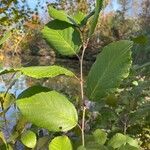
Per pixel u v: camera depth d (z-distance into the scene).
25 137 0.25
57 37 0.26
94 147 0.23
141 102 0.47
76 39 0.26
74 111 0.23
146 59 1.12
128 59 0.23
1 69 0.22
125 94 0.47
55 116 0.22
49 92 0.22
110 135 0.38
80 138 0.25
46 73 0.20
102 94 0.23
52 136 0.28
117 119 0.42
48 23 0.27
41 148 0.27
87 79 0.24
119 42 0.24
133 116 0.41
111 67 0.23
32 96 0.22
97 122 0.41
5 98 0.27
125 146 0.25
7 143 0.25
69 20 0.26
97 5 0.24
